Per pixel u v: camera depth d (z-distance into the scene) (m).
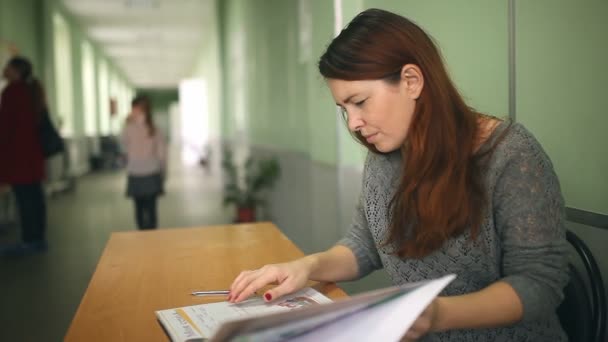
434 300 0.71
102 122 15.84
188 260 1.32
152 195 4.73
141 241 1.55
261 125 5.52
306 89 3.59
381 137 0.89
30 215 4.24
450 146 0.85
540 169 0.85
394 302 0.64
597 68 1.09
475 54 1.51
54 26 9.27
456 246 0.91
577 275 0.99
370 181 1.05
